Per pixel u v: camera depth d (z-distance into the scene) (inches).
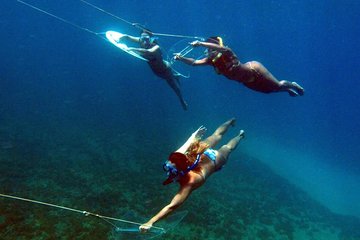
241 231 644.1
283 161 1493.6
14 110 1006.4
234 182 904.9
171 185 724.7
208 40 212.1
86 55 2479.1
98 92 1515.7
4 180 589.0
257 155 1406.3
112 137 967.0
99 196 608.4
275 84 221.3
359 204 1203.9
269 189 935.0
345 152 2265.0
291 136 2235.5
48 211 531.2
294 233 721.6
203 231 590.9
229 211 706.2
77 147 831.7
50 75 1620.3
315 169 1551.4
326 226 820.6
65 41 2891.2
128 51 276.1
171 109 1605.6
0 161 652.1
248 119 2256.4
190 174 173.9
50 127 933.2
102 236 493.7
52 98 1246.9
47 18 3959.2
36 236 463.2
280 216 782.5
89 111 1190.3
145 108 1455.5
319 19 3189.0
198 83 3213.6
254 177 989.8
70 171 685.9
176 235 541.3
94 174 697.6
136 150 901.8
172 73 333.1
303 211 868.0
